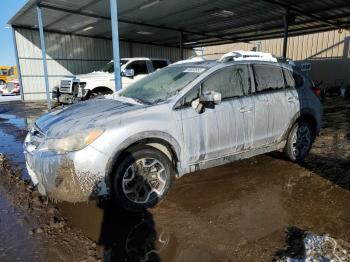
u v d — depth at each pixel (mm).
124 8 11281
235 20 13148
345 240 2594
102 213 3168
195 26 14672
